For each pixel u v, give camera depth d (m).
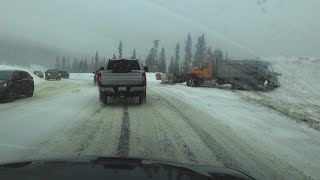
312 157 8.45
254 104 18.83
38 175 2.21
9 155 7.97
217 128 11.69
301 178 6.93
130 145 9.23
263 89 26.50
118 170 2.34
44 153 8.22
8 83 19.28
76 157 2.77
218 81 33.38
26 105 17.41
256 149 9.05
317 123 13.28
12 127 11.22
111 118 13.39
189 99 20.61
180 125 12.11
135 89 17.84
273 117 14.33
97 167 2.39
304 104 18.48
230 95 23.78
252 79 27.61
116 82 17.77
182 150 8.84
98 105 17.52
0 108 16.19
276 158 8.26
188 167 2.75
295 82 20.50
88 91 26.84
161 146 9.20
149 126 11.84
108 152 8.48
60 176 2.20
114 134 10.51
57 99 20.58
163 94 23.78
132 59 19.62
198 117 13.90
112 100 19.94
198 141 9.80
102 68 20.22
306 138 10.46
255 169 7.41
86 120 12.80
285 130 11.59
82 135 10.27
